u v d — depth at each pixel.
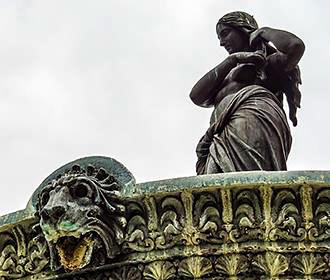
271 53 11.44
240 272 8.99
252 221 9.02
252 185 9.04
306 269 8.97
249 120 10.49
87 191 9.16
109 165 9.43
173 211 9.14
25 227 9.55
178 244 9.09
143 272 9.12
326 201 9.08
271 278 8.97
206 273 9.03
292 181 9.02
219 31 11.80
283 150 10.58
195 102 11.35
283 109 11.02
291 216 9.04
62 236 9.02
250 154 10.30
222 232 9.04
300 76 11.52
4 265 9.64
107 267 9.23
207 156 10.93
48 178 9.55
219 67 11.24
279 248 9.00
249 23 11.72
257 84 11.22
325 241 9.02
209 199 9.12
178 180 9.14
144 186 9.20
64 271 9.40
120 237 9.17
